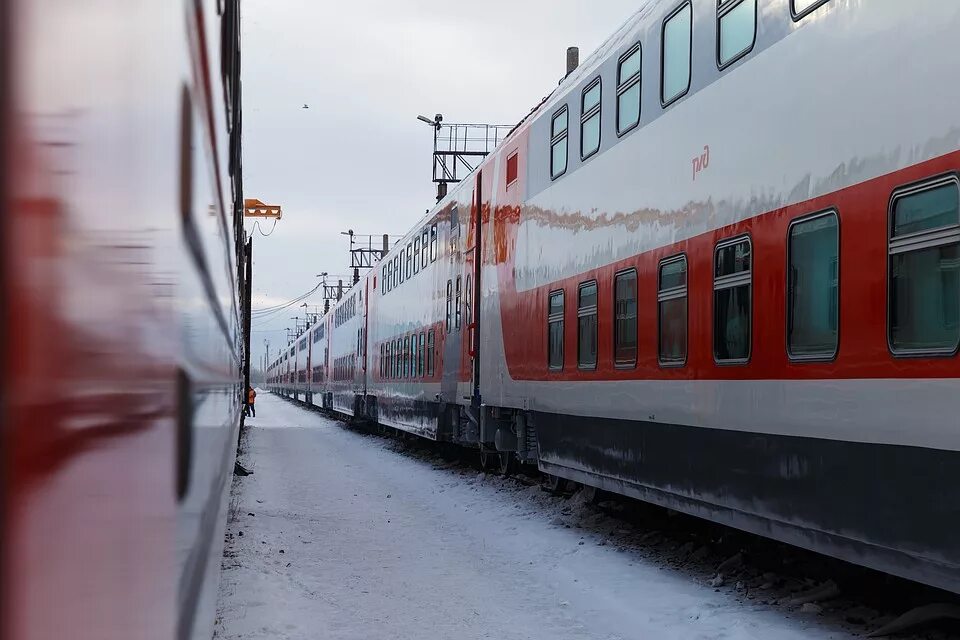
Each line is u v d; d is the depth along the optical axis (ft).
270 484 52.60
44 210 2.34
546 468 36.73
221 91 11.95
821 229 18.63
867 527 16.97
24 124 2.19
